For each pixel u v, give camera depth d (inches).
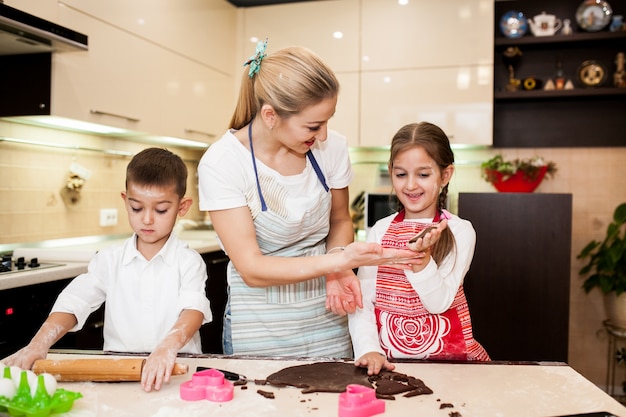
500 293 110.7
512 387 36.7
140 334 50.9
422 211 54.5
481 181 136.9
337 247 54.7
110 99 94.8
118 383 37.9
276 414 32.2
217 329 114.3
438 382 37.7
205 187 49.3
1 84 86.3
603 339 130.5
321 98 44.1
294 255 55.3
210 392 34.5
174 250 52.3
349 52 131.2
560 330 108.2
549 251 108.7
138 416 32.2
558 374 39.4
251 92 49.7
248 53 138.1
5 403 31.9
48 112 83.9
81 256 84.1
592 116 130.2
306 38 133.7
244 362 42.3
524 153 133.9
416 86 127.3
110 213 113.5
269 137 49.3
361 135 130.9
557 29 130.0
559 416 31.7
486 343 111.4
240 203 49.0
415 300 50.2
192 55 118.9
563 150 132.1
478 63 124.0
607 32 121.9
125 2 97.5
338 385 36.5
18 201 91.7
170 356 38.4
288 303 53.2
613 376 124.7
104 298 53.1
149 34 104.4
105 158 112.4
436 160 52.1
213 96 128.1
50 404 32.0
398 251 42.4
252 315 53.1
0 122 88.4
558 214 108.3
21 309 70.4
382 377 37.9
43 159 96.7
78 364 37.6
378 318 51.4
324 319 54.7
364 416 31.5
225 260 116.6
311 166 53.3
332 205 58.6
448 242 50.6
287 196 51.1
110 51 94.4
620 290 116.3
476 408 33.0
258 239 53.4
